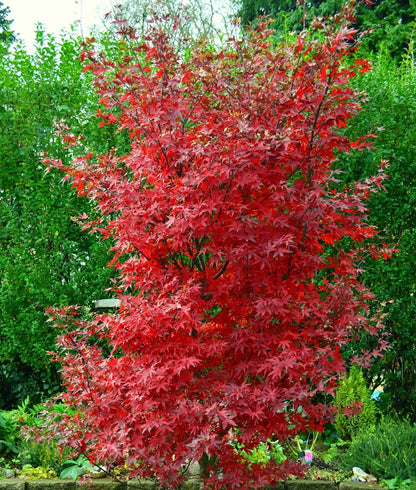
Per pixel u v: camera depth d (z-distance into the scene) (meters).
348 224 3.84
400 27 14.55
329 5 14.43
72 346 4.04
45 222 6.61
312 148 3.73
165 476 3.54
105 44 6.68
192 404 3.41
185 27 10.44
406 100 6.37
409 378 6.39
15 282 6.39
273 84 3.71
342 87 3.55
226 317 3.89
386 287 6.12
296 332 3.75
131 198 3.58
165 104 3.74
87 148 6.73
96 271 6.57
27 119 6.72
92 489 4.65
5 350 6.40
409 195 6.18
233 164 3.39
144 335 3.71
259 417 3.44
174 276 3.85
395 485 4.67
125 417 3.60
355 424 5.60
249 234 3.53
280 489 4.75
